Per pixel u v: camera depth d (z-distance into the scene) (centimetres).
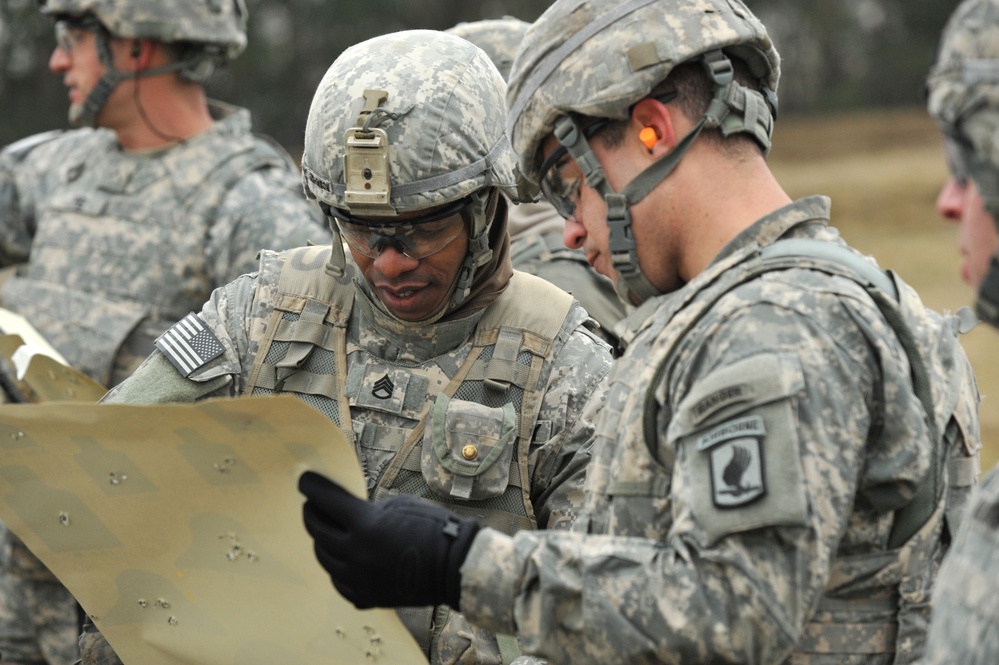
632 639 294
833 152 3753
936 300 2150
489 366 446
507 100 359
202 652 393
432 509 327
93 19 709
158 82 723
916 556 317
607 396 344
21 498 388
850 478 295
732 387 298
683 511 301
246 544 367
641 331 341
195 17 717
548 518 440
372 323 456
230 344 457
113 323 700
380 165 410
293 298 462
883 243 2673
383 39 440
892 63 4525
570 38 340
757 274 319
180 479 364
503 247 458
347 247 473
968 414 334
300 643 376
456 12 3728
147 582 391
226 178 707
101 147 745
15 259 777
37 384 500
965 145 289
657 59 328
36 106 2931
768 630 288
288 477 348
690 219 336
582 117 340
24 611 692
